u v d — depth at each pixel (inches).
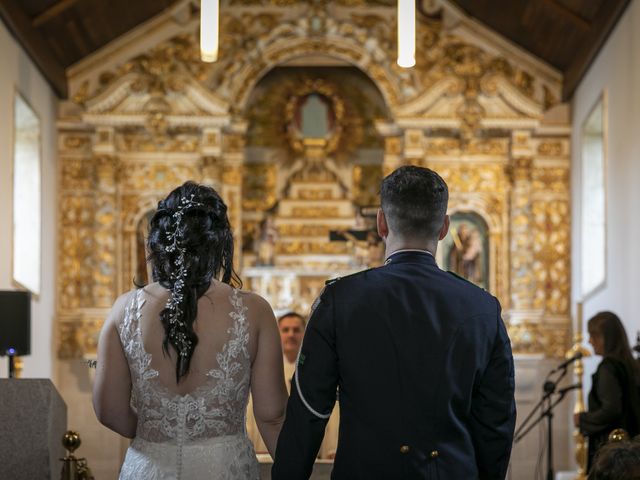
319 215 744.3
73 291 703.1
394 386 168.9
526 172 719.1
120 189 717.3
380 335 170.2
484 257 725.9
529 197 721.6
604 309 614.5
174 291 179.5
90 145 714.2
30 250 644.7
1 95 558.9
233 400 179.8
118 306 183.5
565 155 725.3
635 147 539.2
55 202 704.4
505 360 173.5
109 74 716.0
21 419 238.2
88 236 708.0
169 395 177.5
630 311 548.7
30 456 237.9
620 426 369.7
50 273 687.1
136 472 176.9
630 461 164.1
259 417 184.1
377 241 658.8
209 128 713.0
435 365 169.3
